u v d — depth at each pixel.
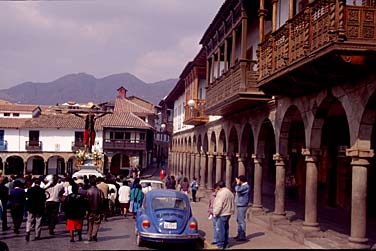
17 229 15.37
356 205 10.87
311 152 13.63
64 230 16.39
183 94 47.03
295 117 18.98
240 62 17.58
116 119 60.03
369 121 10.73
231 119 23.83
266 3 18.05
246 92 17.33
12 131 58.69
